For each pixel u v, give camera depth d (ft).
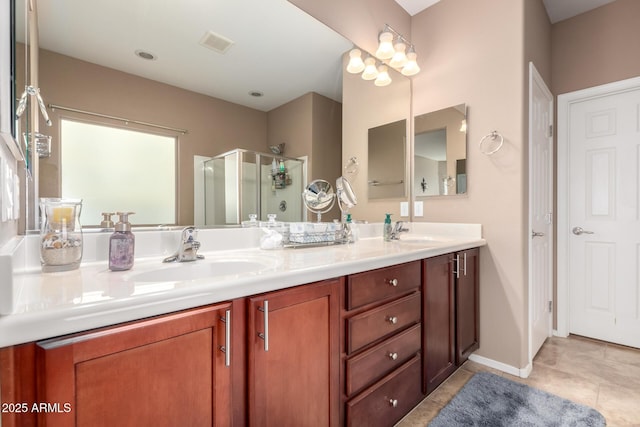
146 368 2.07
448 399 5.25
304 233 5.12
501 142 6.35
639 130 7.23
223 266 3.83
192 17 4.29
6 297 1.66
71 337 1.80
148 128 3.93
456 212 7.05
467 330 6.14
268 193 5.15
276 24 5.18
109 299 1.97
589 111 7.88
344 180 6.34
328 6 5.93
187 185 4.26
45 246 2.84
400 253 4.34
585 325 7.94
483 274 6.59
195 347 2.31
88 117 3.50
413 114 7.91
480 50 6.71
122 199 3.72
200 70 4.39
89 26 3.52
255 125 4.99
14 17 2.20
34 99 3.14
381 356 4.01
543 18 7.55
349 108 6.42
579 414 4.75
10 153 2.37
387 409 4.11
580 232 7.98
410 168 7.91
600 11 7.66
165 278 3.33
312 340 3.17
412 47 7.31
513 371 6.15
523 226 6.14
